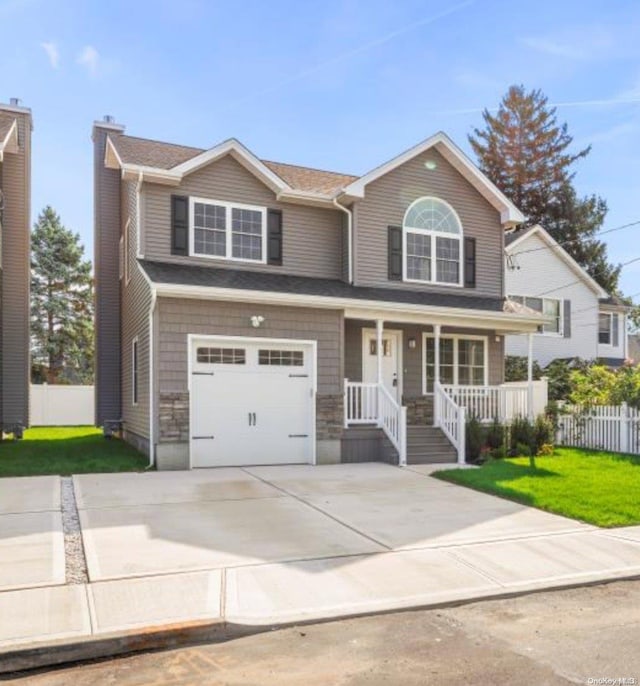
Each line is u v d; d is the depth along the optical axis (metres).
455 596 5.01
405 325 15.33
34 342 36.44
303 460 12.72
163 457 11.52
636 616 4.72
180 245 13.80
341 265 15.48
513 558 6.07
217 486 9.74
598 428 14.53
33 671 3.86
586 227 37.91
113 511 7.87
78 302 37.56
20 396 17.44
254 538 6.61
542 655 3.99
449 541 6.61
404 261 15.48
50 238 37.22
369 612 4.68
